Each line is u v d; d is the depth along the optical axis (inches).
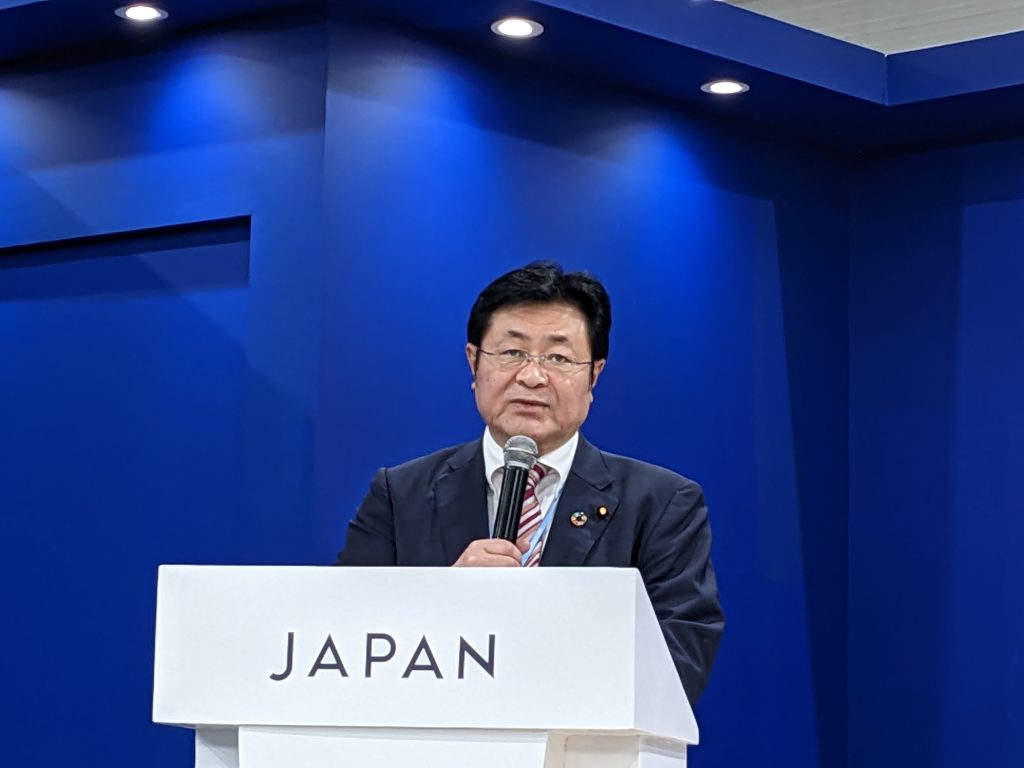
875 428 284.7
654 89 262.7
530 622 106.6
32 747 245.0
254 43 237.5
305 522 223.9
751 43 251.6
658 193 264.4
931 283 282.5
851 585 283.0
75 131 251.0
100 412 246.7
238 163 236.1
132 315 245.8
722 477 267.9
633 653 105.0
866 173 291.0
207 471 235.9
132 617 239.8
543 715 105.6
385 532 159.3
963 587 273.1
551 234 251.0
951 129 278.5
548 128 252.7
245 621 110.5
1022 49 256.5
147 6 233.5
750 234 275.9
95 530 244.5
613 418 255.9
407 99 237.6
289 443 226.7
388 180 234.4
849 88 262.8
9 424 254.1
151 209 243.0
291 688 109.2
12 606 249.6
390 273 233.5
